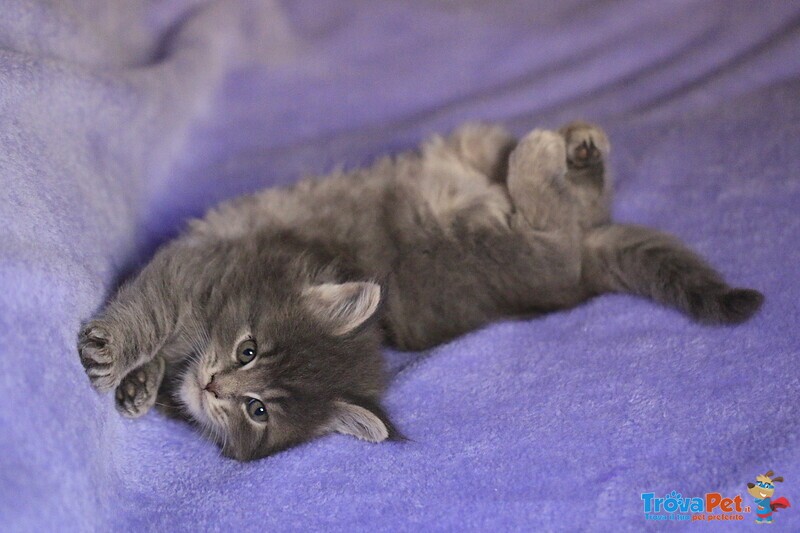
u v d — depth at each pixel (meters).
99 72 0.86
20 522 0.63
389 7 1.03
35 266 0.69
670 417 0.74
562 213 0.83
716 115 0.97
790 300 0.80
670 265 0.82
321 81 1.00
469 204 0.83
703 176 0.92
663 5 1.03
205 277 0.78
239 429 0.77
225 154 0.97
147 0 0.98
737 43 1.02
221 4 1.00
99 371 0.71
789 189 0.88
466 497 0.71
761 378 0.76
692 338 0.79
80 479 0.66
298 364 0.77
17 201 0.71
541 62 1.03
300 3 1.03
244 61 1.00
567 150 0.85
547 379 0.77
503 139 0.89
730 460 0.72
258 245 0.80
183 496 0.72
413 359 0.82
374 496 0.71
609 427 0.74
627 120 0.99
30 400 0.65
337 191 0.85
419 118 1.00
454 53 1.02
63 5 0.87
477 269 0.82
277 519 0.71
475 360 0.79
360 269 0.82
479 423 0.75
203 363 0.77
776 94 0.97
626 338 0.80
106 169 0.83
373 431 0.74
